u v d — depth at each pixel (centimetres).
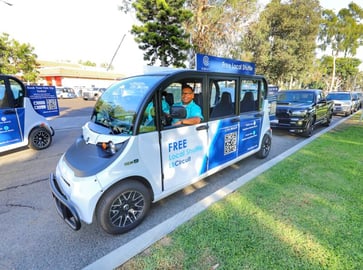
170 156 284
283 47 2169
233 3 1658
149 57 1587
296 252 215
